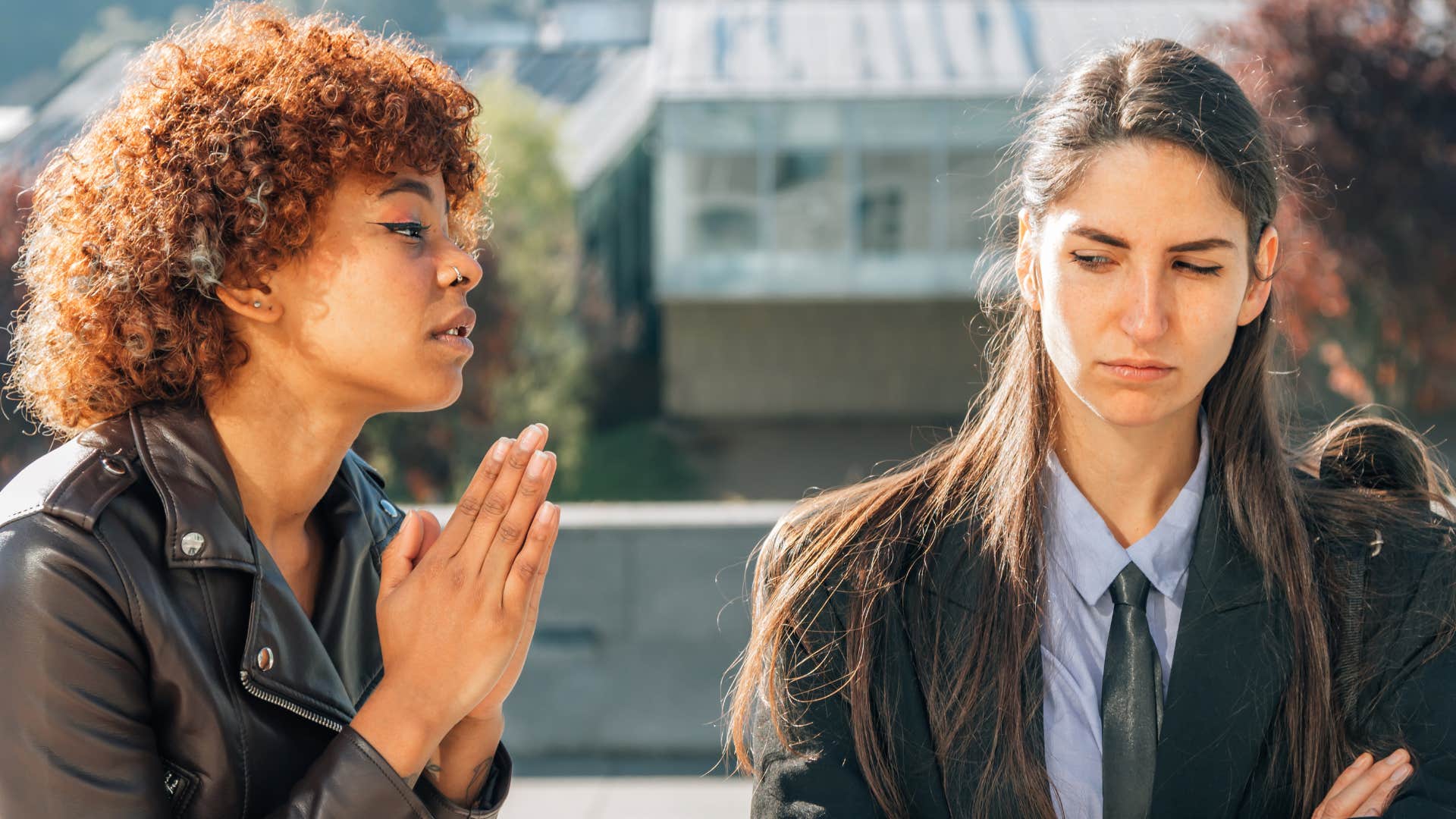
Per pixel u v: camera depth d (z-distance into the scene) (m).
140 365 1.29
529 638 1.35
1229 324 1.34
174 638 1.22
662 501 16.83
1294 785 1.42
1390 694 1.43
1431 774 1.40
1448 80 12.51
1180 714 1.39
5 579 1.16
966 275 22.88
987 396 1.66
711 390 23.14
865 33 24.50
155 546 1.25
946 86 22.80
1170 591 1.46
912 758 1.45
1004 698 1.41
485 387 13.55
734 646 4.59
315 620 1.46
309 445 1.37
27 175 8.88
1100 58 1.41
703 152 23.08
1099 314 1.33
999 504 1.48
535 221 18.77
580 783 4.35
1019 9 24.94
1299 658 1.42
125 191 1.28
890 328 23.11
